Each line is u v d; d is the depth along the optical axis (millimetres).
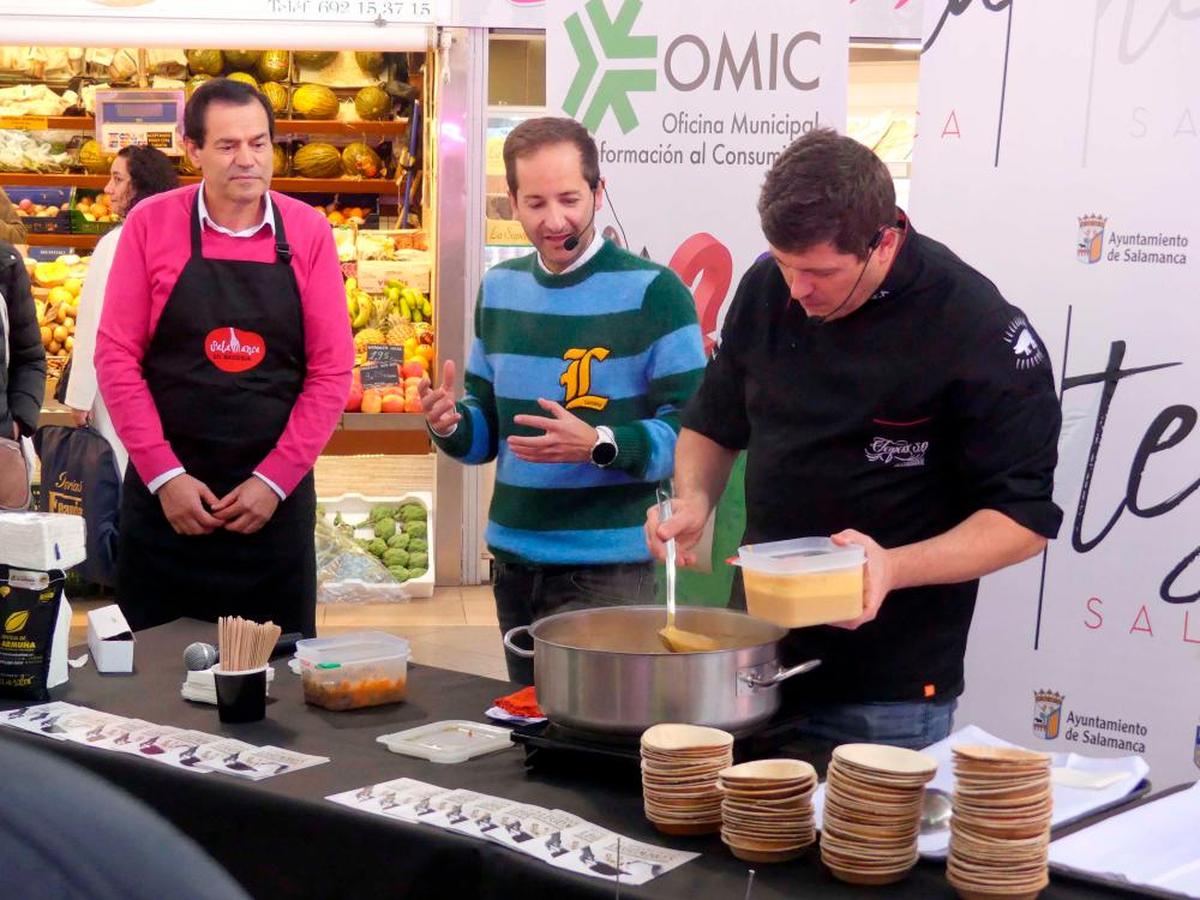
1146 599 2941
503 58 6090
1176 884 1380
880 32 5363
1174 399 2887
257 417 3107
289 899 1685
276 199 3145
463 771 1793
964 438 1987
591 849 1506
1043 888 1403
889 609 2035
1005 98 2951
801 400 2080
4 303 3748
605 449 2525
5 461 2764
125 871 560
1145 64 2832
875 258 1916
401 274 6383
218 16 5449
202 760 1814
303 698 2170
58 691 2219
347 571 5898
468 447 2840
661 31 3262
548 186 2635
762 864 1475
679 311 2703
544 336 2756
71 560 2229
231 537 3119
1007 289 2992
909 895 1401
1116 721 2986
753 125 3277
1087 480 2969
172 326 3064
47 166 7180
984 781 1365
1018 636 3053
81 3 5449
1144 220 2871
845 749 1482
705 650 1783
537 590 2756
